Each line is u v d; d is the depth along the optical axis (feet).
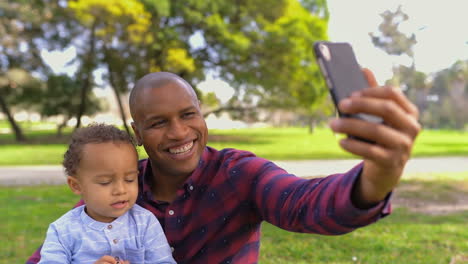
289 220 4.75
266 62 82.89
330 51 3.28
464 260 15.51
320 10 102.12
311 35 84.64
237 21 87.40
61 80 91.86
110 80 86.63
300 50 79.66
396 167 2.96
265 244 17.29
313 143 82.07
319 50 3.25
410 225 20.27
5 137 100.17
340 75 3.17
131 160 6.04
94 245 5.93
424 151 61.26
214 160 6.02
